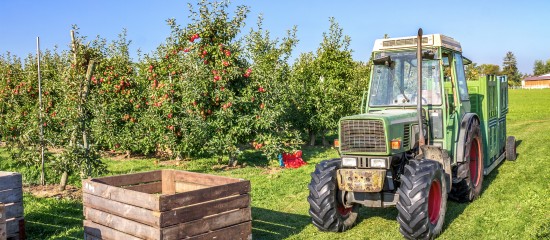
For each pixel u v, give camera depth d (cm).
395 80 764
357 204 704
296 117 1675
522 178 963
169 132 1341
